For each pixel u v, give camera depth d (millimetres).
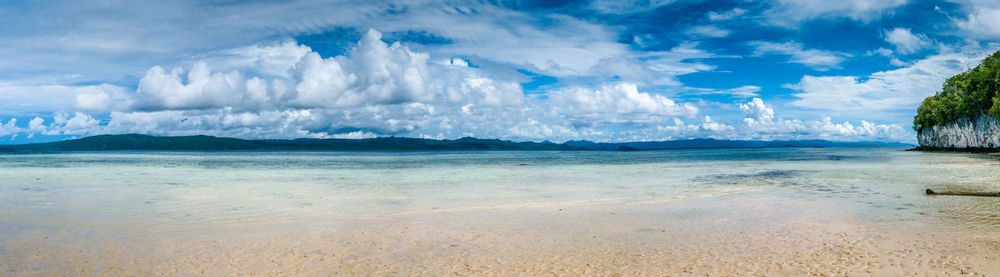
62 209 19719
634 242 12555
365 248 12047
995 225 14102
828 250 11203
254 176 43531
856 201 20781
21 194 25734
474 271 9930
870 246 11492
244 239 13125
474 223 15703
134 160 100312
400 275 9703
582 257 11008
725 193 25734
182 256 11289
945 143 141250
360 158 124938
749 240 12547
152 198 24047
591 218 16719
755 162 73812
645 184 32906
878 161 68000
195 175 44906
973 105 118875
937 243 11656
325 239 13109
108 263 10711
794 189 27312
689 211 18391
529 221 16094
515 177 41500
